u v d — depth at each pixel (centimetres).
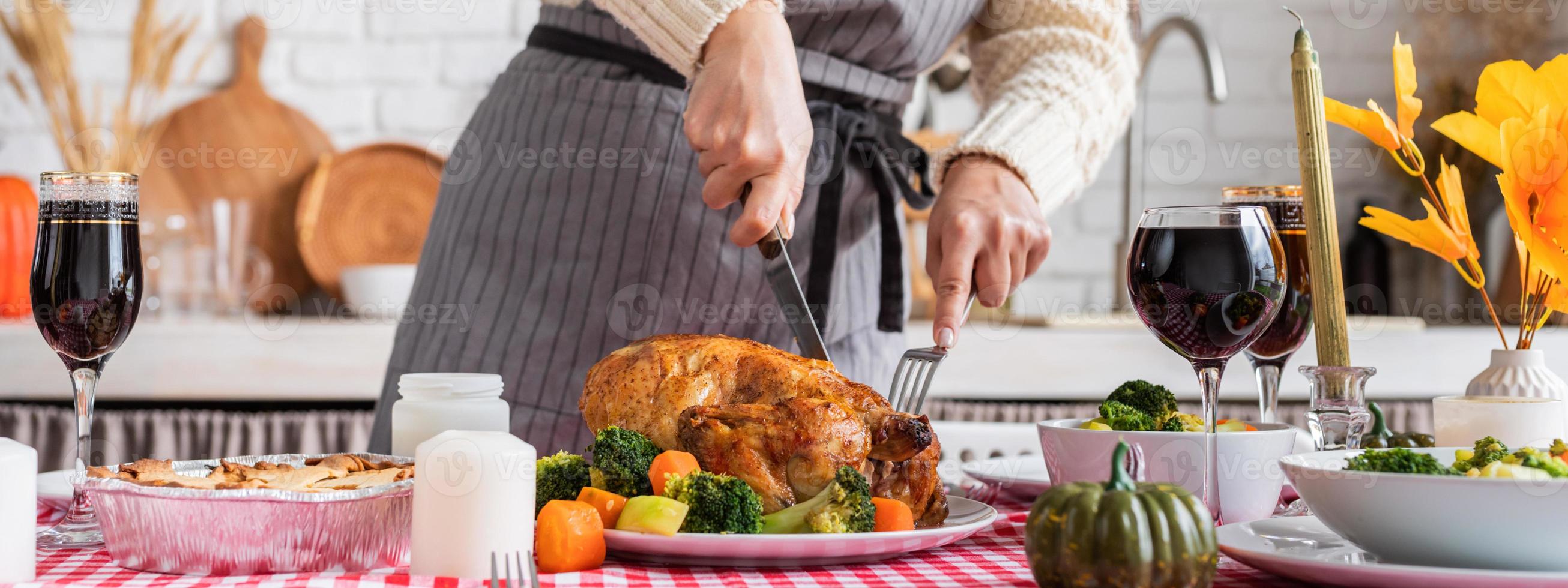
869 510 72
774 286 97
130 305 85
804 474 74
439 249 143
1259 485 85
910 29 132
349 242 293
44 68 283
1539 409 89
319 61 300
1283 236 98
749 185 97
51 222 84
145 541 66
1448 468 66
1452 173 94
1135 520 56
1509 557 61
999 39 139
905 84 140
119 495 65
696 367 82
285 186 295
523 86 136
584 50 132
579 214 132
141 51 288
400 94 304
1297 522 78
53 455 233
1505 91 90
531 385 135
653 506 69
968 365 259
